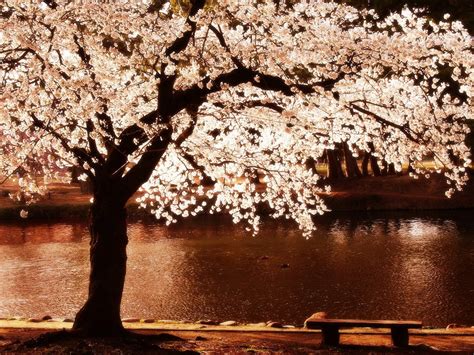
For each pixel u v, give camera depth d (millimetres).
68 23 7621
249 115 9539
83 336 8500
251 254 22078
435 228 27312
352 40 8555
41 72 7688
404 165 47219
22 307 15234
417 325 8977
